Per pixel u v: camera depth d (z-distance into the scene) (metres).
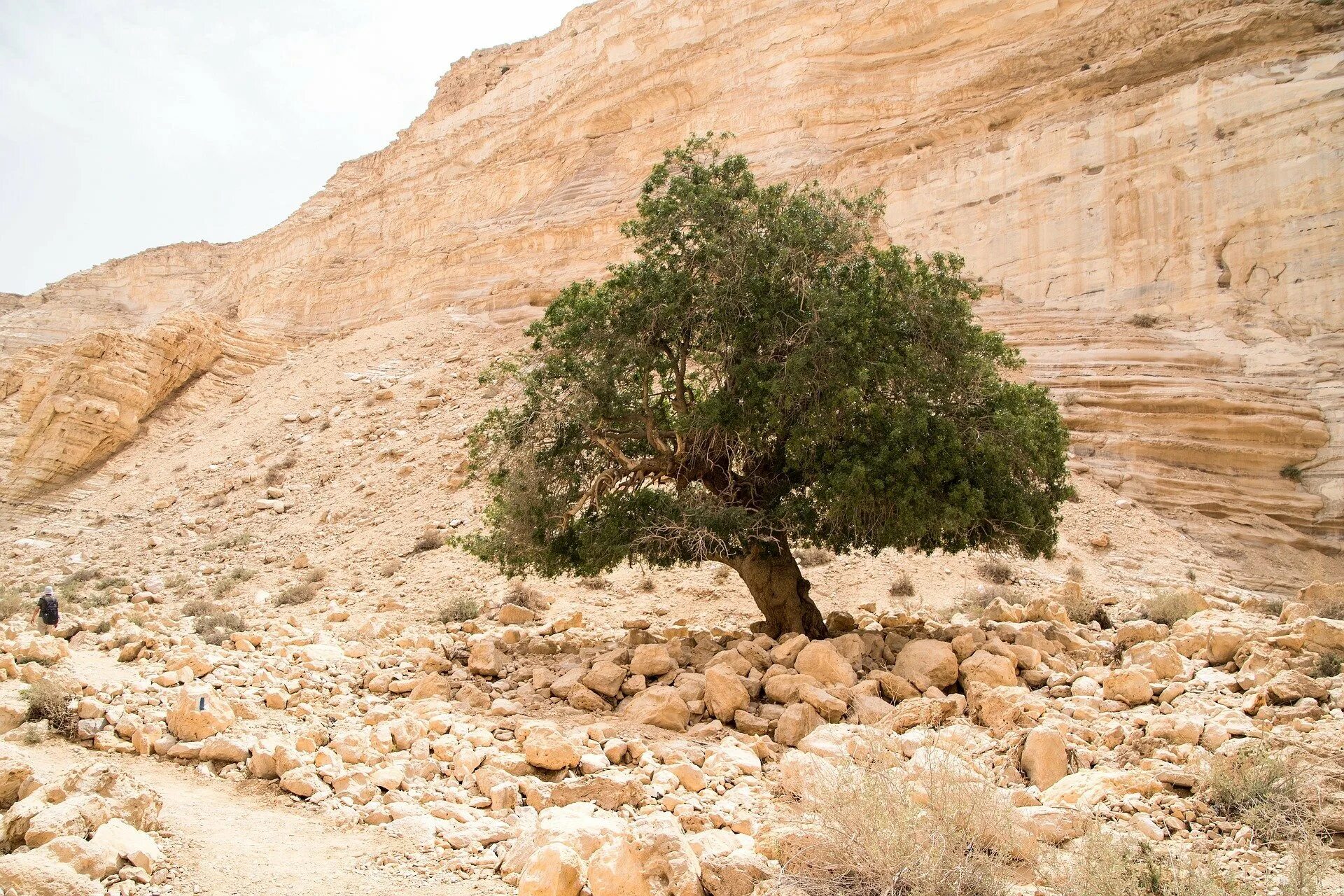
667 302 12.41
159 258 80.25
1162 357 23.56
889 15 38.78
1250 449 21.91
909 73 37.72
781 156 37.41
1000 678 9.43
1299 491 21.45
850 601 17.05
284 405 38.28
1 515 37.09
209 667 10.59
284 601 19.44
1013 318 26.25
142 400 42.38
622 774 7.37
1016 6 35.72
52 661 11.13
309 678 10.48
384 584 20.33
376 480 27.91
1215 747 7.14
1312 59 24.22
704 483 13.09
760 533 12.12
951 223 29.50
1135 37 30.05
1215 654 9.55
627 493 13.13
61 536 32.69
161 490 34.44
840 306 11.96
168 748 8.26
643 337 12.53
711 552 12.30
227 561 24.80
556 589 18.08
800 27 41.91
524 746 7.89
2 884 4.59
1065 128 27.62
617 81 49.72
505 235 44.66
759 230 12.73
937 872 4.95
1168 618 13.34
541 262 42.16
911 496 11.30
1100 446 23.00
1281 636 9.32
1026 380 24.47
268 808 7.00
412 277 48.66
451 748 8.09
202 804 6.98
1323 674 8.42
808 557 18.98
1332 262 22.56
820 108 38.12
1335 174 22.84
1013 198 28.17
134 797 6.02
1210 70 25.44
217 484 32.81
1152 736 7.49
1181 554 19.78
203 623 14.80
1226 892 4.80
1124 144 26.28
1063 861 5.12
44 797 5.87
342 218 61.66
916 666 9.81
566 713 9.74
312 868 5.77
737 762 7.70
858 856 5.13
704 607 16.73
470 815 6.74
